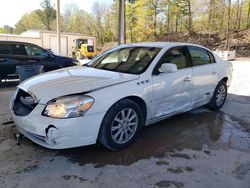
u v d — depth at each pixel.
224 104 5.84
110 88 3.20
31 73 5.38
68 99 2.94
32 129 3.02
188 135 3.98
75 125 2.91
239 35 32.47
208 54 5.02
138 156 3.26
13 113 3.38
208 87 4.86
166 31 39.47
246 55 26.20
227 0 32.78
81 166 2.99
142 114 3.61
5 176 2.77
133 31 40.06
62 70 4.09
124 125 3.38
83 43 28.52
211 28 36.09
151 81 3.63
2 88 7.76
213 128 4.31
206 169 2.99
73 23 53.75
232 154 3.38
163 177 2.80
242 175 2.88
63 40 28.83
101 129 3.15
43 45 27.53
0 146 3.45
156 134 3.98
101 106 3.06
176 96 4.08
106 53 4.66
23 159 3.12
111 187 2.61
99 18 50.66
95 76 3.54
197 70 4.50
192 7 37.66
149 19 39.00
